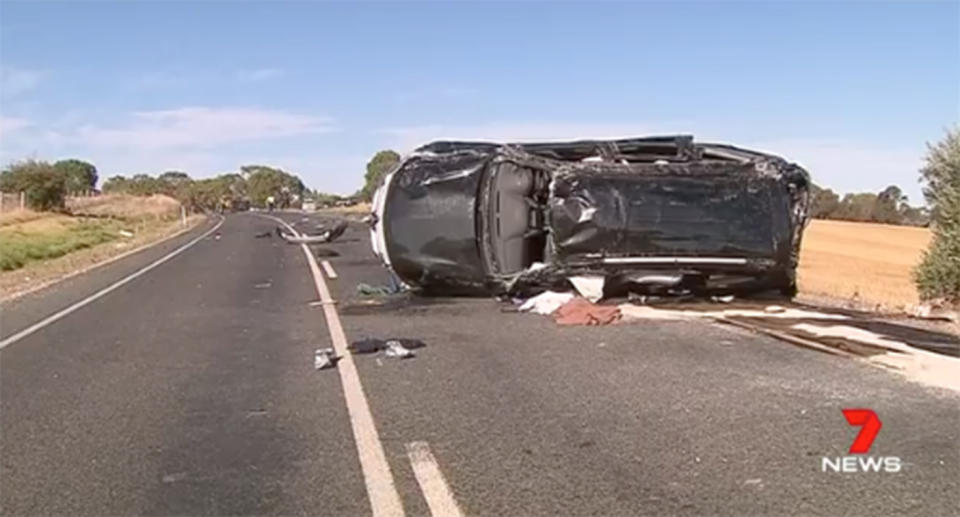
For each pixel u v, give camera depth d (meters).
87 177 137.62
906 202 68.06
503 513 4.67
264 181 144.38
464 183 14.19
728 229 12.94
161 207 90.62
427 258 14.21
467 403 7.10
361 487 5.14
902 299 16.17
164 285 18.16
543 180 14.35
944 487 4.88
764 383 7.53
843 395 7.02
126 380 8.35
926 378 7.59
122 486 5.26
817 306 13.27
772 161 13.45
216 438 6.25
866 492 4.83
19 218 55.34
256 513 4.77
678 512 4.61
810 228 54.69
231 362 9.20
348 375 8.34
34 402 7.48
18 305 15.02
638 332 10.50
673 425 6.25
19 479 5.43
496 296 14.26
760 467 5.28
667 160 13.74
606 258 13.05
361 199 115.25
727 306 12.80
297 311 13.40
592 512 4.64
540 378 7.98
